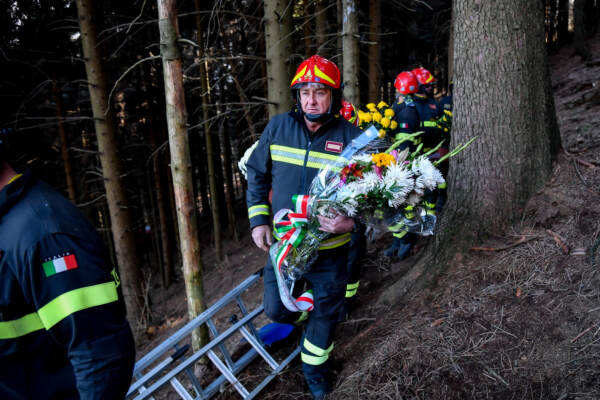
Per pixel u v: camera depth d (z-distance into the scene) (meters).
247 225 10.32
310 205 1.89
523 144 2.66
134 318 7.10
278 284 2.10
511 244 2.55
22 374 1.00
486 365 1.95
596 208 2.44
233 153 10.41
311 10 7.10
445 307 2.40
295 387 2.52
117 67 8.13
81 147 9.27
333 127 2.11
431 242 2.96
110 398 0.96
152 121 8.70
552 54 9.89
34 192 1.01
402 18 9.30
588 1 9.55
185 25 8.27
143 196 10.78
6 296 0.94
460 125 2.82
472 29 2.68
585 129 4.04
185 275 2.86
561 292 2.13
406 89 3.66
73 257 0.97
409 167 1.88
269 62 4.21
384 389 2.04
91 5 5.90
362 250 2.85
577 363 1.78
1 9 7.07
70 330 0.94
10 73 7.51
